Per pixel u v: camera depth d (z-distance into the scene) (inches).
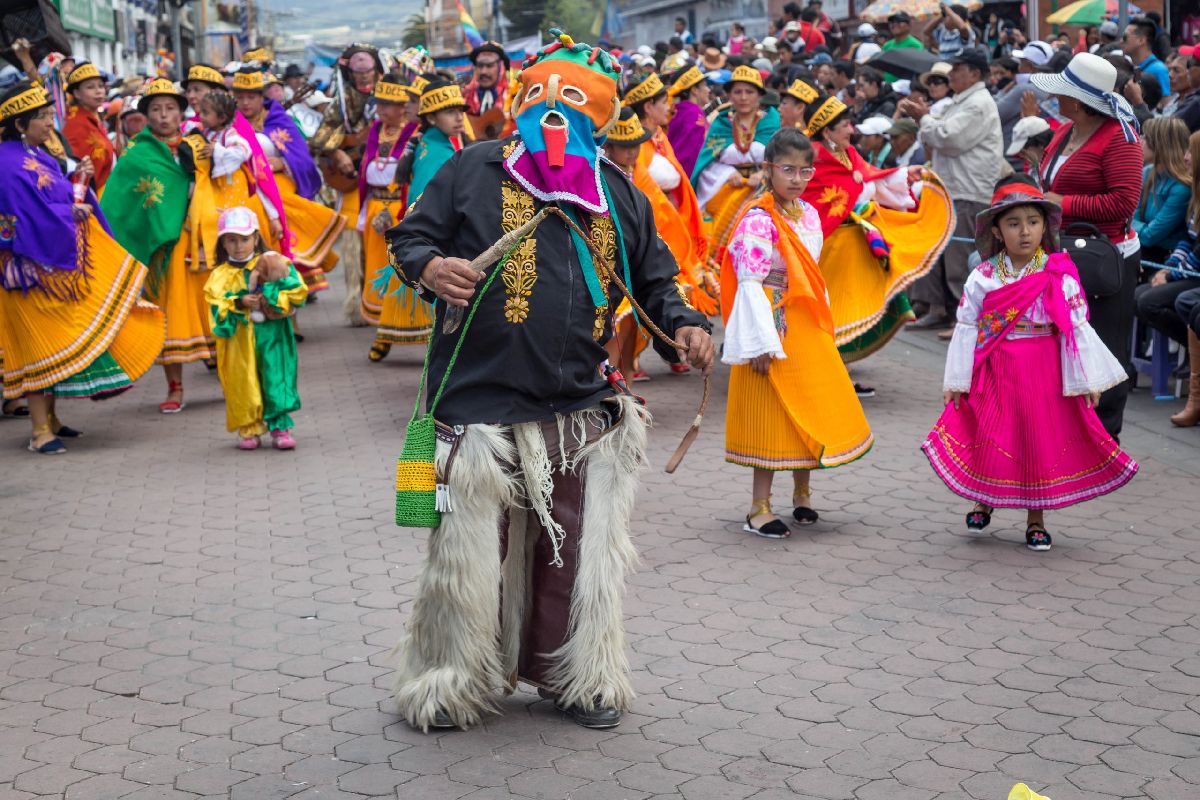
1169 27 653.3
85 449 355.9
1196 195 338.6
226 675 200.2
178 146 410.0
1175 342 373.7
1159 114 453.1
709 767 167.3
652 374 429.4
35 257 342.6
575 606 177.6
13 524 285.7
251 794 162.7
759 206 254.1
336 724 181.9
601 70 184.4
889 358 438.3
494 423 172.2
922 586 231.6
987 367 250.7
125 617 226.5
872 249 354.6
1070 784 161.0
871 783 162.4
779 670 197.0
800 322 254.5
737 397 260.2
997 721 178.2
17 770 170.2
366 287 478.0
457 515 172.2
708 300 385.7
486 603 175.2
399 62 552.4
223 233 333.1
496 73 505.4
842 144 354.6
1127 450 317.1
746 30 1152.2
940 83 502.6
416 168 403.5
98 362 361.1
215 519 284.8
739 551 253.3
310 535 270.8
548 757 171.0
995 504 251.0
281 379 343.0
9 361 352.2
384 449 343.9
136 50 1499.8
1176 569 236.2
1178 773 162.9
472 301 171.5
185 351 404.2
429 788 163.2
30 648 213.3
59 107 506.0
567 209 174.4
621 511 178.5
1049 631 209.5
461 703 177.3
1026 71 533.3
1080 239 291.6
